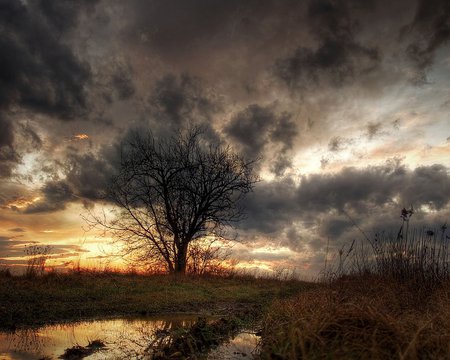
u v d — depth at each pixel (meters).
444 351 4.14
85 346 5.33
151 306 9.18
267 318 6.82
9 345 5.31
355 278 10.01
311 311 6.05
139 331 6.55
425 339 4.41
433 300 7.49
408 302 7.53
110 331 6.45
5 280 10.63
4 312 7.18
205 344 5.83
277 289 14.35
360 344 4.14
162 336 6.18
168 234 21.55
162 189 21.47
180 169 21.47
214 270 20.81
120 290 10.84
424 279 9.16
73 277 12.27
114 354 5.02
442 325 5.13
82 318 7.48
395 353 3.98
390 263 9.80
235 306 10.30
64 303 8.55
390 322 4.62
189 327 7.00
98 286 11.02
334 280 10.59
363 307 5.29
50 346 5.32
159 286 12.44
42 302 8.36
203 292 12.28
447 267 9.20
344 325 4.67
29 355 4.83
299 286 16.02
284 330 5.34
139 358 4.87
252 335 6.68
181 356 5.06
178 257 21.12
